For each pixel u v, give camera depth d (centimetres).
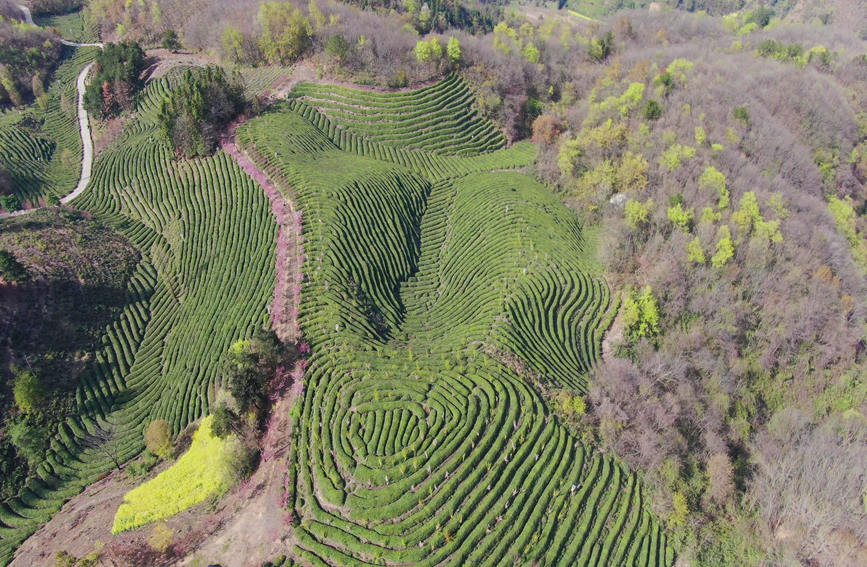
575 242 10100
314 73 13525
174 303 9081
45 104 14450
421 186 11288
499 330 8012
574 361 8119
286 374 7250
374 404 6825
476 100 13675
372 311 8406
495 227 10138
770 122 11794
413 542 5688
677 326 8731
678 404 7588
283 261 8812
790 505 7031
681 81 12756
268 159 10606
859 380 8712
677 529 6744
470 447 6481
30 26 16350
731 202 9812
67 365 7881
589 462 6944
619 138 11125
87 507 6450
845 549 6675
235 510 6041
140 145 12231
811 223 9956
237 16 14725
